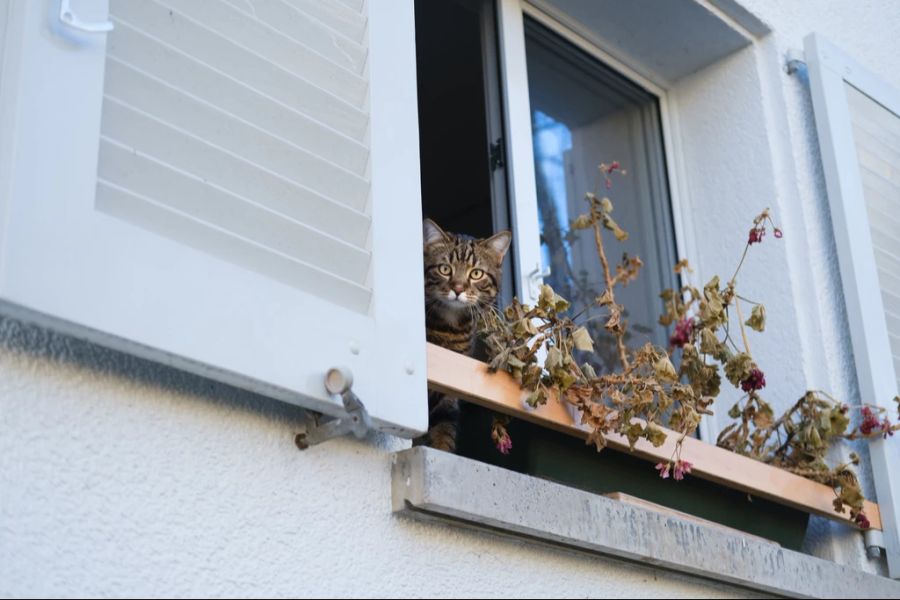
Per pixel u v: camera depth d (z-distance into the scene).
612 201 3.38
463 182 3.23
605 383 2.31
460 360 2.13
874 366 2.89
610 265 3.32
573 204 3.27
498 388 2.18
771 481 2.61
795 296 3.06
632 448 2.32
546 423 2.27
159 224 1.65
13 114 1.50
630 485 2.46
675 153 3.42
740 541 2.42
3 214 1.45
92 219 1.54
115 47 1.70
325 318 1.80
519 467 2.38
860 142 3.22
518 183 3.01
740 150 3.28
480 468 1.96
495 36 3.13
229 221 1.76
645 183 3.44
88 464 1.57
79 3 1.62
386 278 1.92
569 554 2.19
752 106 3.29
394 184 2.01
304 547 1.77
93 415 1.60
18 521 1.48
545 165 3.24
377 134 2.02
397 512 1.91
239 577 1.68
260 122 1.87
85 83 1.59
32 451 1.52
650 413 2.34
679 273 3.30
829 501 2.73
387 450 1.95
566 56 3.32
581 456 2.39
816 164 3.23
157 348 1.56
